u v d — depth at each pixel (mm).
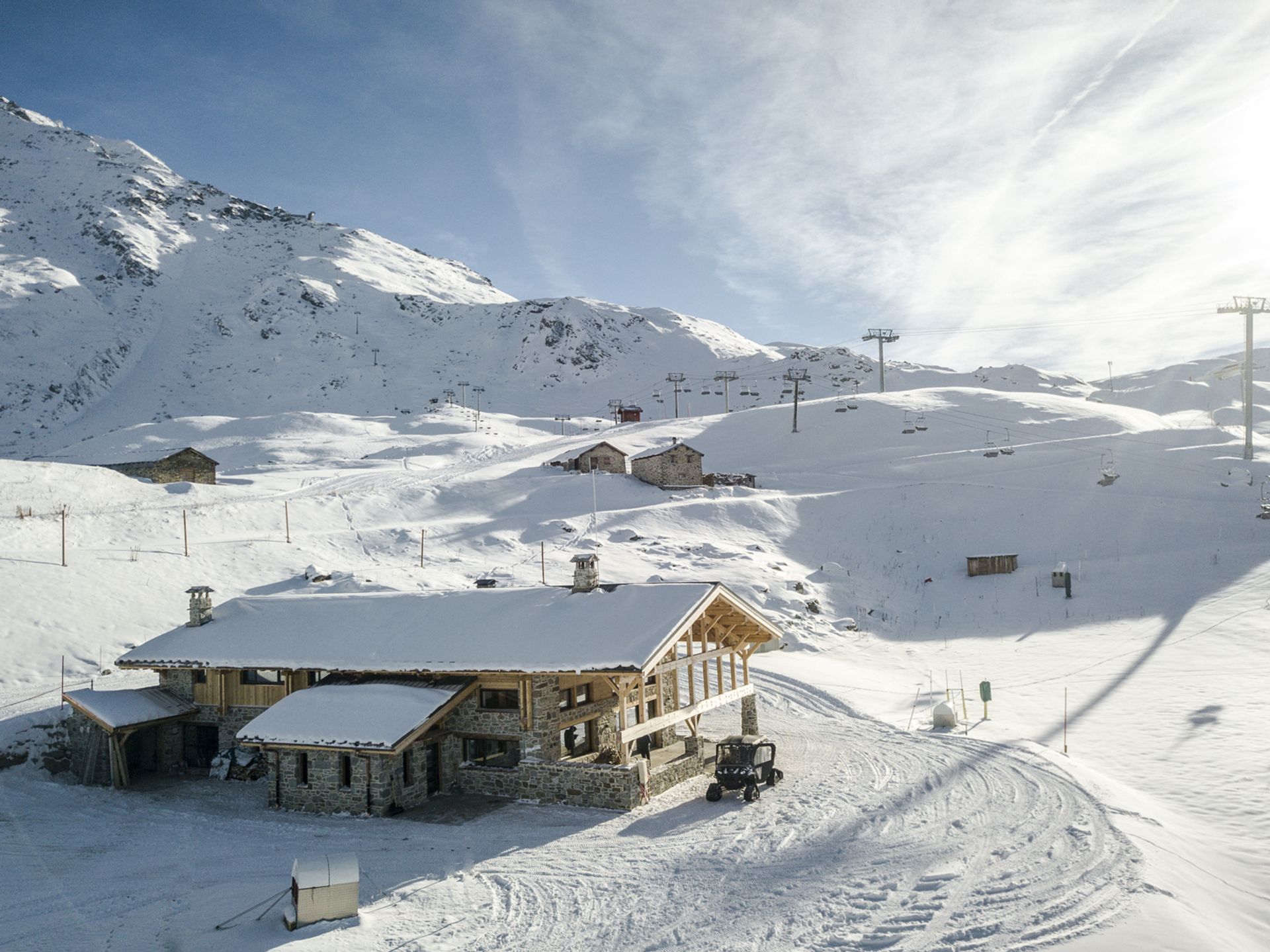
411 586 51188
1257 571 55031
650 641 24812
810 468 99312
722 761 24812
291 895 17641
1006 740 28641
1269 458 81875
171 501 70500
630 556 61562
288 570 54000
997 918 15469
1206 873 17688
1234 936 14758
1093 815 20594
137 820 25172
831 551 68000
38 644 38688
